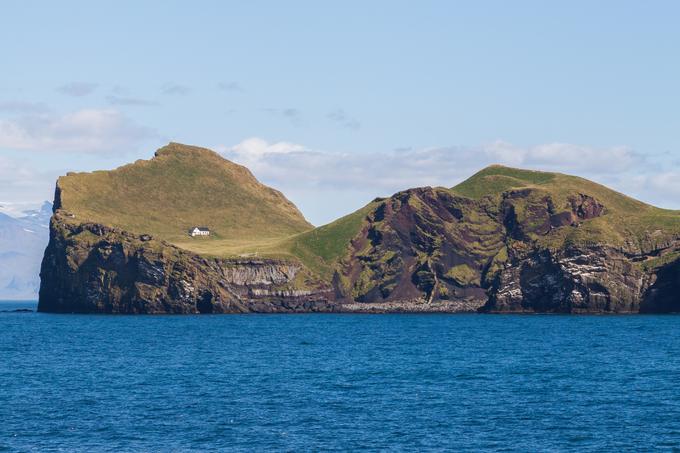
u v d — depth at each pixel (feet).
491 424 579.48
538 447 518.78
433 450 511.40
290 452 506.89
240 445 522.47
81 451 507.71
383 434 550.36
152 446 520.01
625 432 554.46
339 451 509.35
